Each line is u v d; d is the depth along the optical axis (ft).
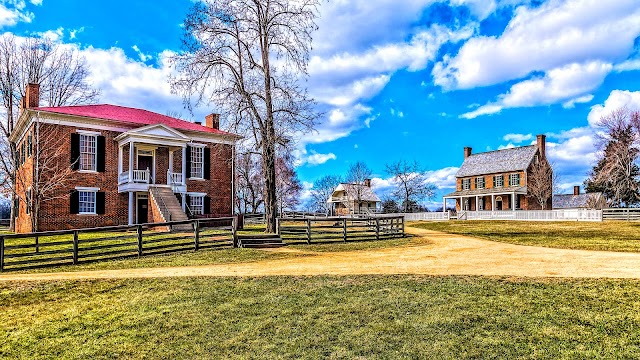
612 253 52.34
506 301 30.60
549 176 176.76
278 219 67.10
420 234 88.02
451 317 27.94
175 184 98.48
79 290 36.17
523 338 24.67
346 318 28.60
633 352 22.59
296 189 224.33
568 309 28.58
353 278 38.65
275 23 76.23
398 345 24.36
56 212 87.92
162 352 24.62
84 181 92.02
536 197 175.52
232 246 62.08
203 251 57.62
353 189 232.73
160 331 27.48
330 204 247.70
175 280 38.88
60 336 26.96
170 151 102.68
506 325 26.45
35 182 84.64
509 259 48.85
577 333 25.04
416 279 37.58
